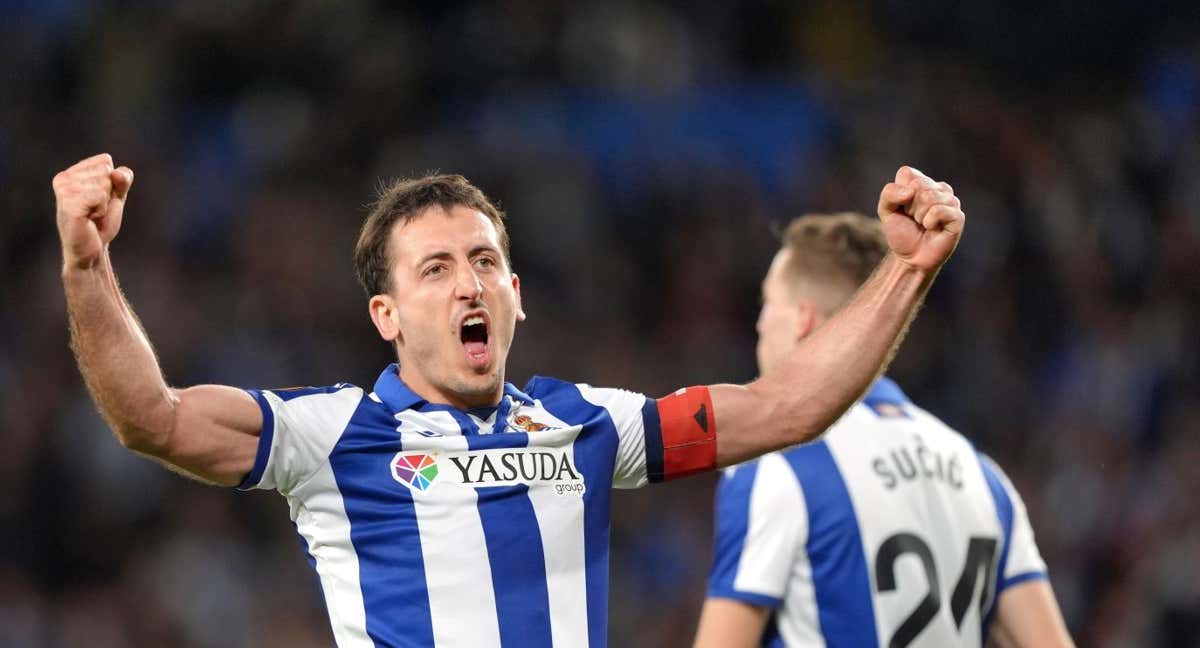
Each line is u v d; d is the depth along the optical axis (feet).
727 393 35.17
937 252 34.19
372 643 32.27
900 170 34.71
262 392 32.94
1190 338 126.21
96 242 29.96
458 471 33.04
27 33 133.90
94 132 129.39
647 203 132.87
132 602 100.99
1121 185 137.18
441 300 33.78
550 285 124.26
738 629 40.75
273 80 135.33
